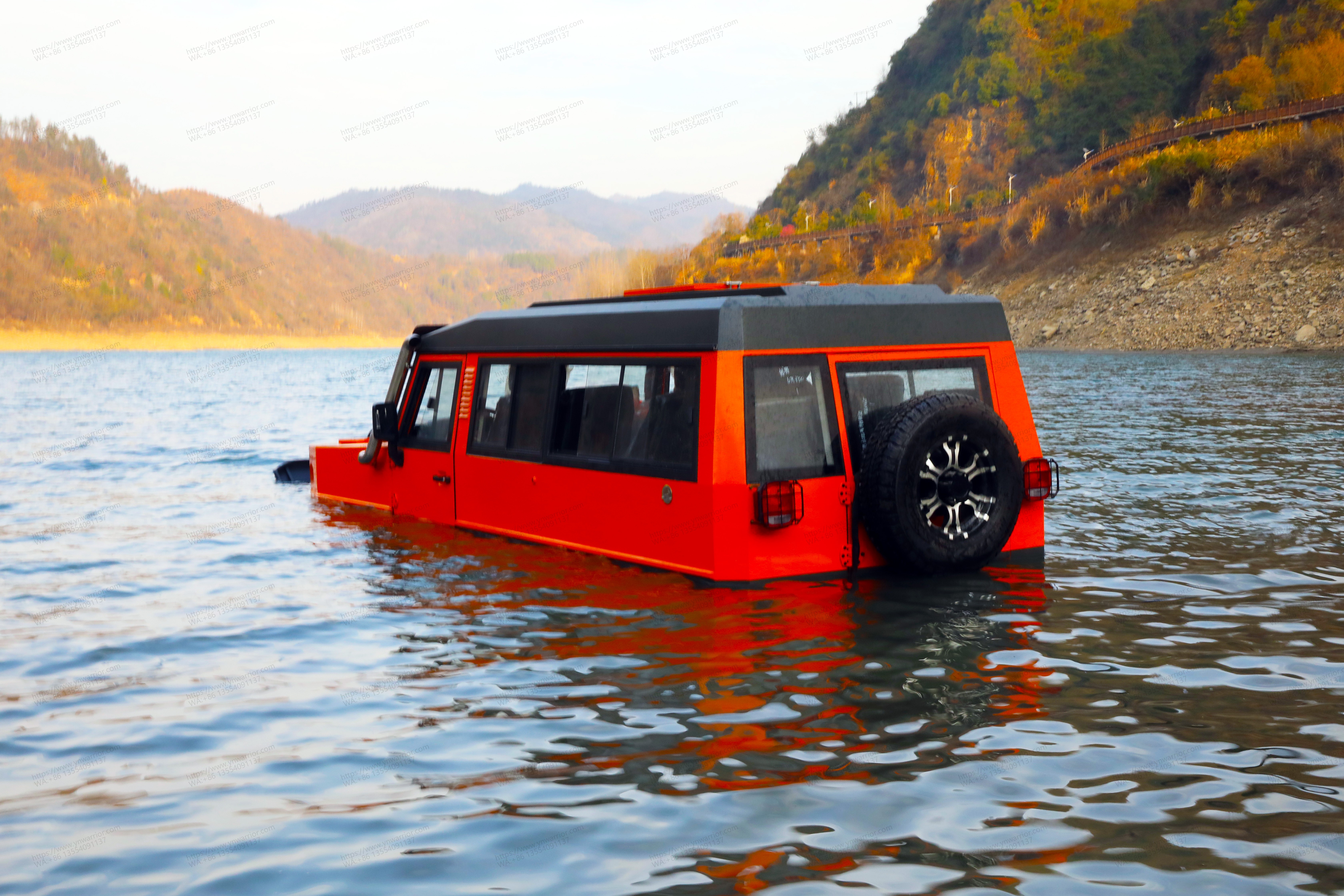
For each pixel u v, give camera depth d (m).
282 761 4.92
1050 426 19.61
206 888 3.75
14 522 12.05
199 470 17.09
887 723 5.15
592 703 5.53
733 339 7.20
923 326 7.95
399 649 6.66
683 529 7.52
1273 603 7.23
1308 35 98.62
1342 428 18.23
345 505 12.18
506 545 9.40
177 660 6.62
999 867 3.73
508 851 3.95
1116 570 8.16
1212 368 38.28
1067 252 73.88
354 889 3.71
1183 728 5.02
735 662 6.09
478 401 9.85
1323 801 4.21
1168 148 73.50
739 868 3.77
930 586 7.61
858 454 7.63
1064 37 151.12
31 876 3.88
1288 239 55.56
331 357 181.50
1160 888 3.56
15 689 6.12
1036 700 5.43
